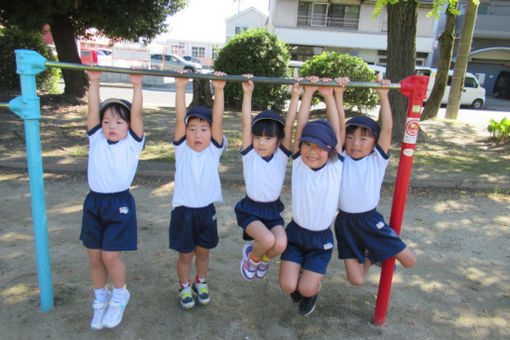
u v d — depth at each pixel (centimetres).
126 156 254
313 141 233
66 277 318
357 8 2644
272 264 363
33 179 252
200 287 290
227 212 472
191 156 265
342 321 281
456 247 407
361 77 1193
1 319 265
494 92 2608
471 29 1202
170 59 2539
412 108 247
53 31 1132
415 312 295
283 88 1253
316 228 256
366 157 261
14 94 1312
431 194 566
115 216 251
